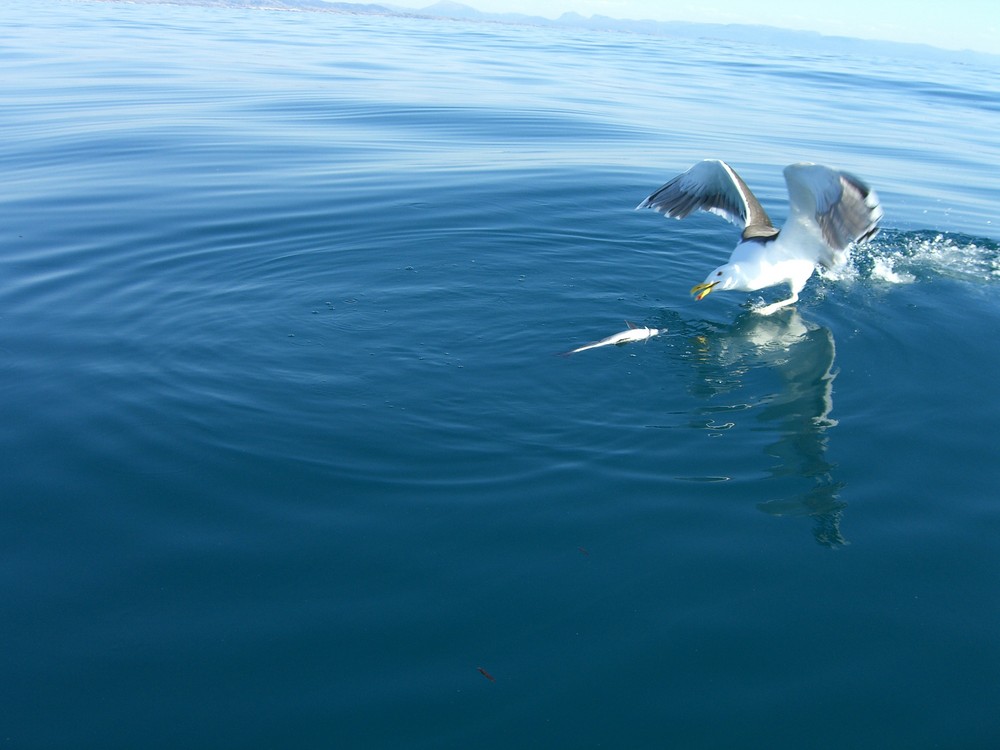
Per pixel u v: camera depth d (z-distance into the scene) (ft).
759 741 3.51
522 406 5.81
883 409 5.83
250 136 14.24
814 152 14.30
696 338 6.81
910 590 4.31
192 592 4.25
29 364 6.30
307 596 4.23
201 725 3.56
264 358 6.39
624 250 8.76
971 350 6.68
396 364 6.33
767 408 5.82
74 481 5.03
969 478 5.14
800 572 4.40
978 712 3.67
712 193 7.81
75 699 3.69
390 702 3.67
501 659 3.90
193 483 5.01
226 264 8.26
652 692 3.74
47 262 8.33
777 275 7.07
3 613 4.14
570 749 3.46
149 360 6.36
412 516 4.75
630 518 4.75
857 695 3.74
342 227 9.35
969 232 9.95
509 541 4.58
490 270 8.12
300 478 5.05
